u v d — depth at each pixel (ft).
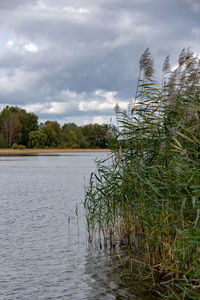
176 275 21.39
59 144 421.18
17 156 262.26
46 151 367.86
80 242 32.07
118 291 21.45
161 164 23.40
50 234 35.22
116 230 30.32
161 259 23.34
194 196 19.19
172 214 21.83
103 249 29.48
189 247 19.10
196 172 18.39
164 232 22.88
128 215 28.58
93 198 29.86
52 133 418.72
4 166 147.74
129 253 25.43
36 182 84.99
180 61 25.23
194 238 17.03
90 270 25.04
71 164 159.33
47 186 76.38
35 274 24.75
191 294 19.77
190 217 21.86
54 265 26.37
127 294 20.97
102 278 23.58
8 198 59.11
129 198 26.89
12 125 423.23
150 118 24.73
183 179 19.98
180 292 20.45
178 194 21.09
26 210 47.91
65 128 471.62
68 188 72.54
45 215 44.50
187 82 24.72
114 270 24.77
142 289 21.50
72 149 378.32
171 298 19.83
